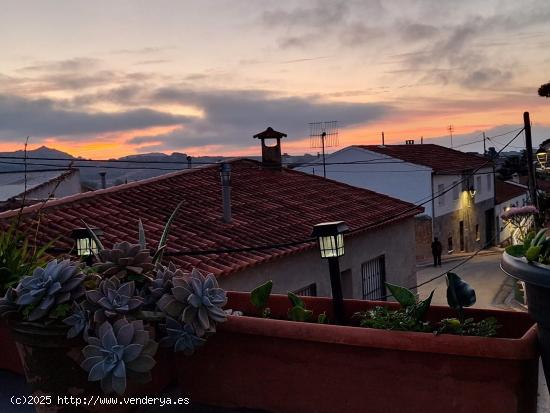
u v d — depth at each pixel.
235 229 11.30
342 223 3.75
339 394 2.77
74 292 2.76
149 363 2.62
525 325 2.88
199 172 15.61
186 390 3.16
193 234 10.48
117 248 2.92
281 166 17.95
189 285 2.83
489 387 2.47
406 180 34.09
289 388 2.89
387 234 15.23
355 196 16.56
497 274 25.05
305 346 2.84
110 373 2.56
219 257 9.73
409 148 38.69
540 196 16.47
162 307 2.77
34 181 19.17
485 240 40.31
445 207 34.81
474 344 2.45
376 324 2.81
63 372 2.83
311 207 14.29
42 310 2.69
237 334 2.99
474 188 38.09
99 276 2.87
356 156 35.78
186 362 3.14
